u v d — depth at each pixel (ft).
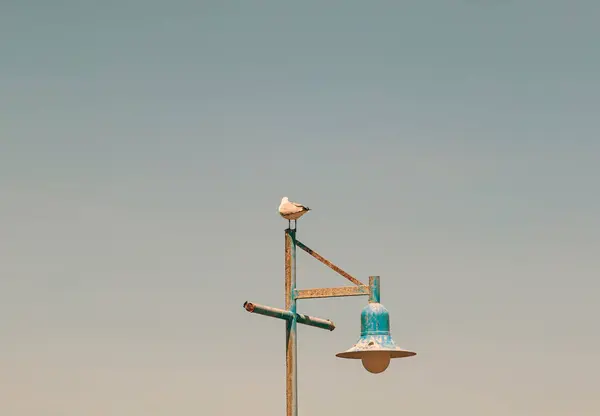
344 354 75.97
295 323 78.79
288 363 78.38
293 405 77.77
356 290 77.56
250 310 74.59
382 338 75.56
